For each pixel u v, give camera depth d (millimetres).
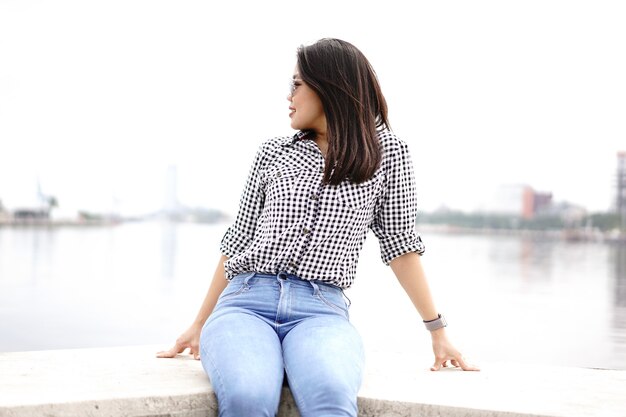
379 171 1870
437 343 1998
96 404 1558
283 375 1613
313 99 1887
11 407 1496
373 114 1880
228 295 1818
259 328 1683
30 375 1775
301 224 1795
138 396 1586
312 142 1885
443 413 1624
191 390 1643
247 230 1932
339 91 1841
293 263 1799
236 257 1844
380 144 1896
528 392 1779
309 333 1663
